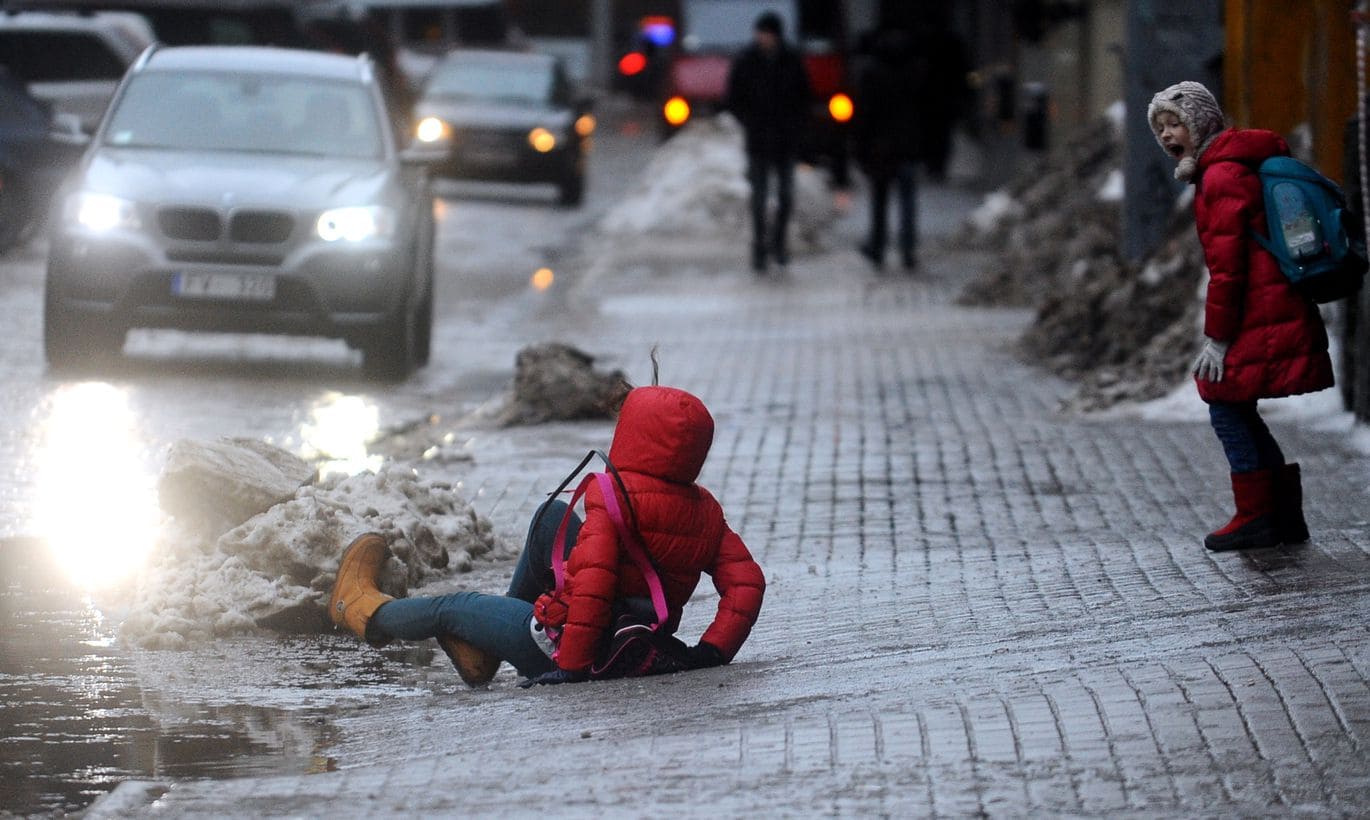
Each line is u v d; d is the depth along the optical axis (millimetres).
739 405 38750
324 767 16875
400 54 130000
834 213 88438
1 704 18844
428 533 24422
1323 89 38781
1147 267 44781
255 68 46250
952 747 15602
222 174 42000
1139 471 30625
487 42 134500
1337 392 33812
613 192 105875
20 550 25203
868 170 68500
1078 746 15484
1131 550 24469
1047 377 42562
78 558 24812
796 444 33875
